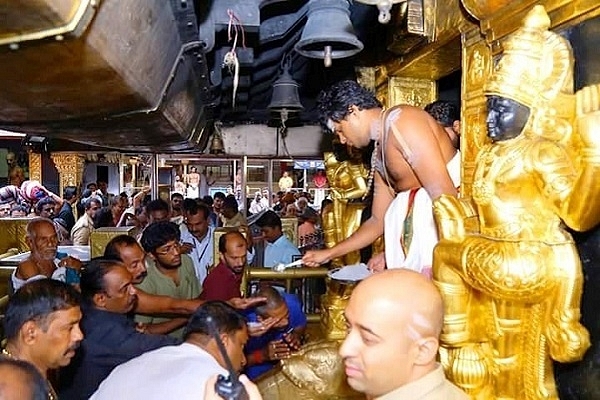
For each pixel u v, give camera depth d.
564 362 1.56
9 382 1.04
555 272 1.46
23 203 9.47
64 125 2.83
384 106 3.13
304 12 3.25
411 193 2.11
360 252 3.25
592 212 1.40
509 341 1.62
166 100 2.72
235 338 1.88
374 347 1.15
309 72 4.37
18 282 3.36
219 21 2.84
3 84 1.74
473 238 1.57
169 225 3.32
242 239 3.10
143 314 2.92
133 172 13.46
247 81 4.25
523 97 1.49
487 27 2.03
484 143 2.05
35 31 1.30
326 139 5.38
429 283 1.21
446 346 1.67
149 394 1.62
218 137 6.71
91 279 2.25
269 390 2.46
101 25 1.49
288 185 13.00
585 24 1.60
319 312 3.40
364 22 2.78
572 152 1.44
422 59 2.69
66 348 1.77
